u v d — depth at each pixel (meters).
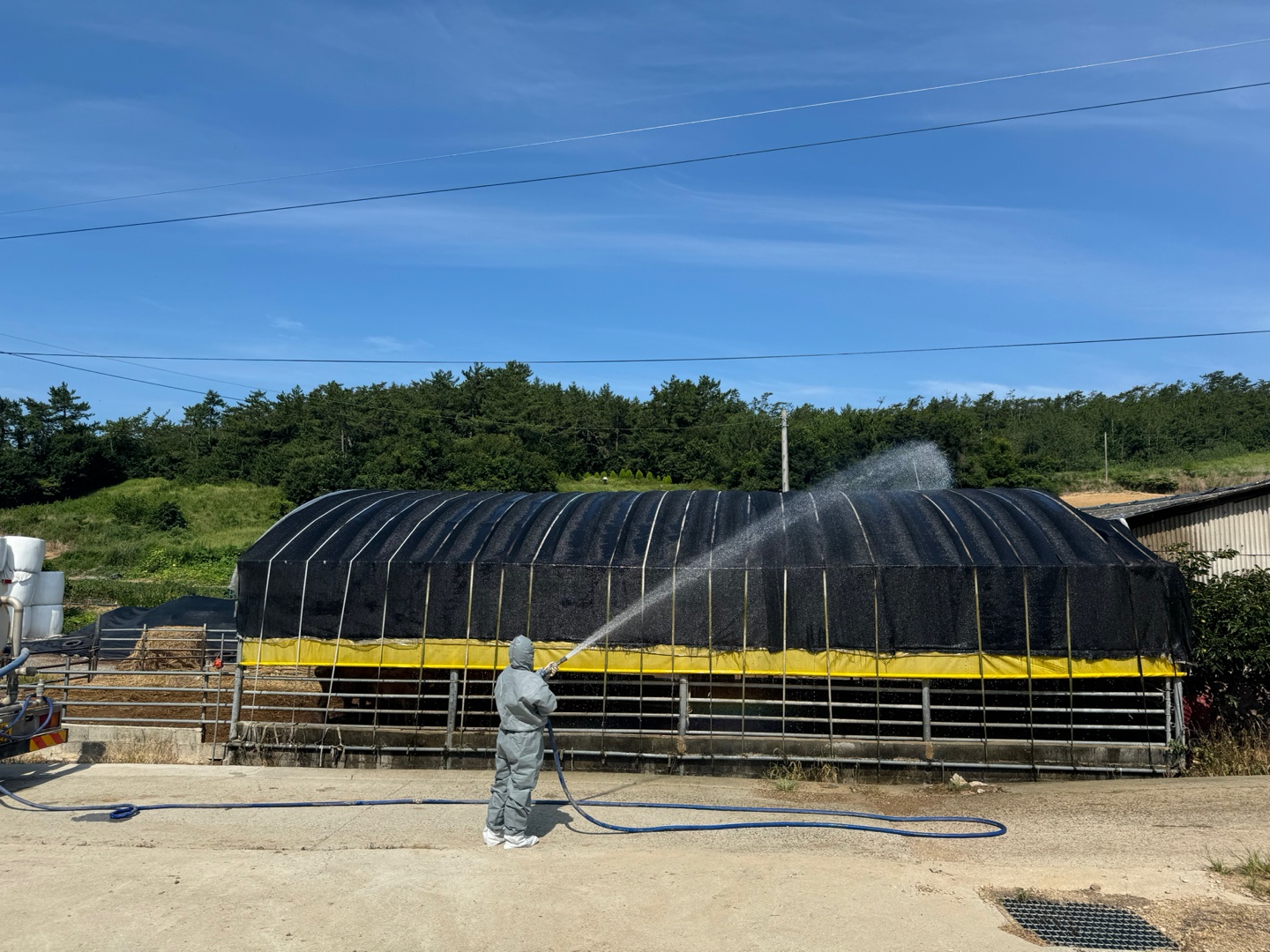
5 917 5.52
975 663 10.12
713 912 5.60
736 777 10.21
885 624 10.25
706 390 83.94
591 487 70.25
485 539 11.62
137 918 5.51
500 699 7.04
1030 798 8.94
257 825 7.81
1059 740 10.10
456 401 78.38
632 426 76.25
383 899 5.81
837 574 10.39
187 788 9.42
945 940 5.21
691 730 10.98
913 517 11.68
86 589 37.84
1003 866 6.55
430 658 10.87
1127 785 9.53
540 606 10.80
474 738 10.74
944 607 10.21
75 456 70.69
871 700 11.07
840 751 10.16
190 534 59.06
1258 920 5.45
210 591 38.12
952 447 50.44
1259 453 71.38
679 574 10.66
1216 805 8.32
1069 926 5.41
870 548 10.76
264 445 77.19
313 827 7.75
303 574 11.09
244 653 11.09
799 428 58.91
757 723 11.07
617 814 8.20
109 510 64.31
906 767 10.06
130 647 17.03
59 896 5.85
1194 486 58.56
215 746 11.22
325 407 75.25
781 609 10.45
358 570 11.05
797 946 5.14
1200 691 11.38
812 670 10.32
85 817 8.12
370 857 6.68
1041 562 10.28
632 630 10.62
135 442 78.38
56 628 13.27
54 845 7.09
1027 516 11.59
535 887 6.02
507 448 68.12
